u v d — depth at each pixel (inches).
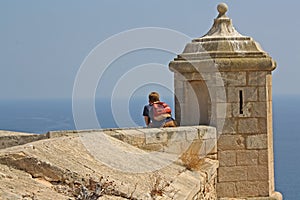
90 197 358.0
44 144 439.2
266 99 691.4
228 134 681.6
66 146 456.4
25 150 400.5
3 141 663.1
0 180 344.8
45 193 348.8
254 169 686.5
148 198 401.1
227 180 679.1
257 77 688.4
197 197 516.4
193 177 533.0
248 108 687.1
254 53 689.0
